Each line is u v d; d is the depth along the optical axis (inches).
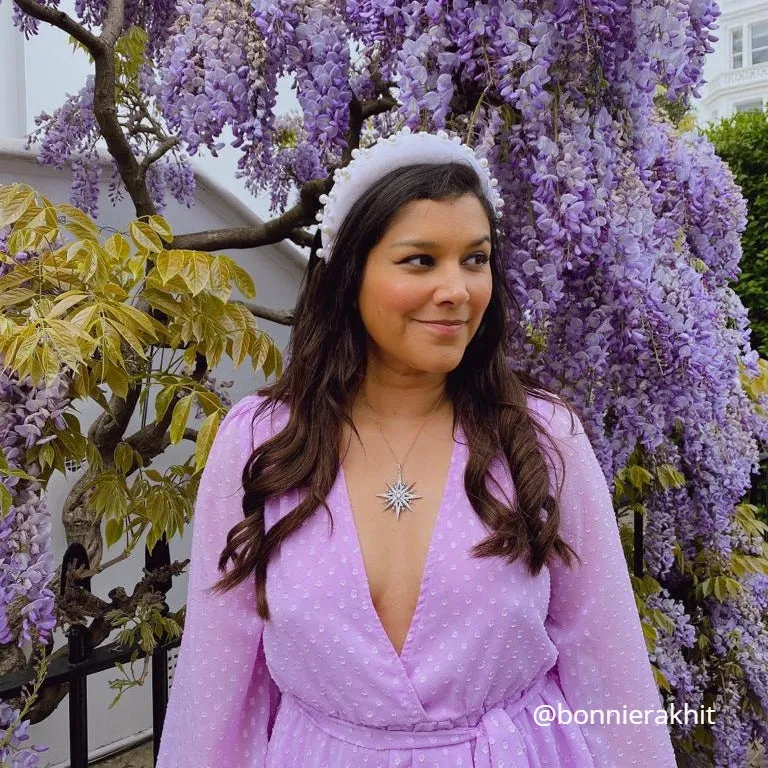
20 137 112.3
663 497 86.6
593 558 40.7
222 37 54.3
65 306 51.3
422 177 36.6
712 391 64.2
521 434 40.4
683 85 54.0
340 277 39.9
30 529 49.2
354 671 36.8
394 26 50.7
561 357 57.1
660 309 55.7
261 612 38.7
